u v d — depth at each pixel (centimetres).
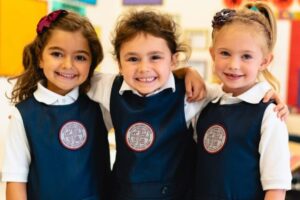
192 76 98
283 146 83
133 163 95
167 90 95
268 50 91
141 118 95
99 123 101
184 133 98
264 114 85
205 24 228
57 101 96
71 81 95
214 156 89
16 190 92
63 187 94
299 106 224
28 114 94
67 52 94
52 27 95
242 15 91
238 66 87
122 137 97
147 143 94
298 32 220
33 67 101
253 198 86
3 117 135
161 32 91
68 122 96
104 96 101
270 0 221
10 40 136
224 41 88
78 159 95
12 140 94
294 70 223
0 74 134
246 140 86
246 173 86
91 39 98
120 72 99
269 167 83
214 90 98
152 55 91
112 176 101
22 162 94
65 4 159
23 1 139
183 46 100
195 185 95
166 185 95
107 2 190
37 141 93
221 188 87
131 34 90
